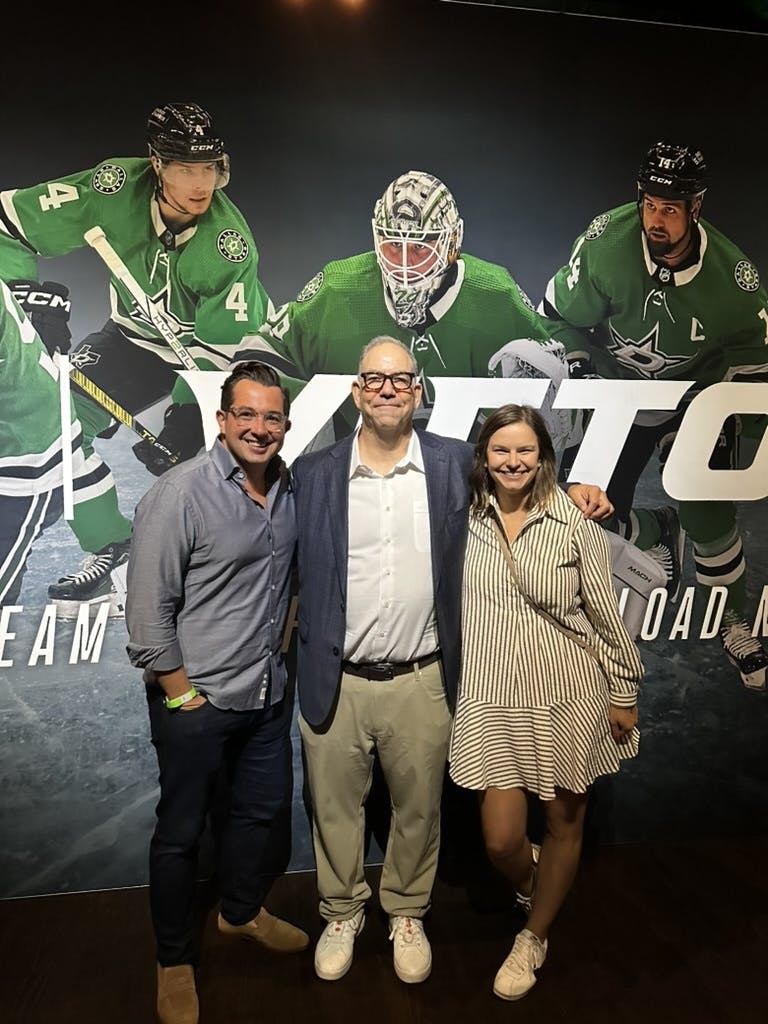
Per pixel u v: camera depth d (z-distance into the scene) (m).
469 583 1.90
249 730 1.99
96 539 2.23
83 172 2.10
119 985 2.02
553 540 1.82
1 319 2.12
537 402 2.38
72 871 2.37
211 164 2.15
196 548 1.78
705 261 2.41
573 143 2.30
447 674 1.95
